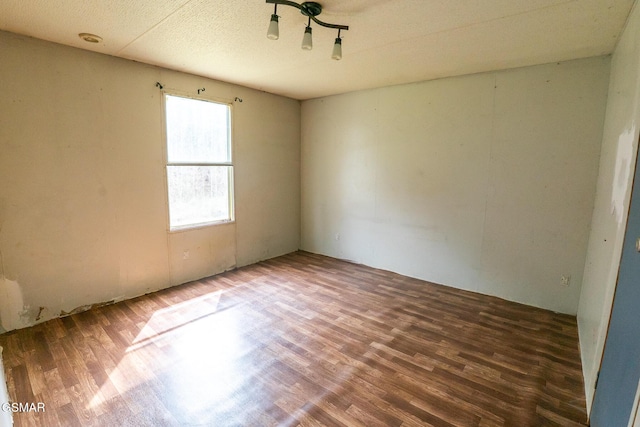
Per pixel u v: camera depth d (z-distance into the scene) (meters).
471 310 3.18
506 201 3.36
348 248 4.80
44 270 2.77
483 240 3.55
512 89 3.22
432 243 3.93
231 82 4.00
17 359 2.27
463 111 3.54
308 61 3.11
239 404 1.88
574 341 2.61
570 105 2.93
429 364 2.29
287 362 2.30
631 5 1.89
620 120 2.09
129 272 3.32
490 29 2.30
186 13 2.12
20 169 2.59
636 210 1.41
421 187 3.95
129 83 3.14
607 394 1.54
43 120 2.67
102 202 3.06
